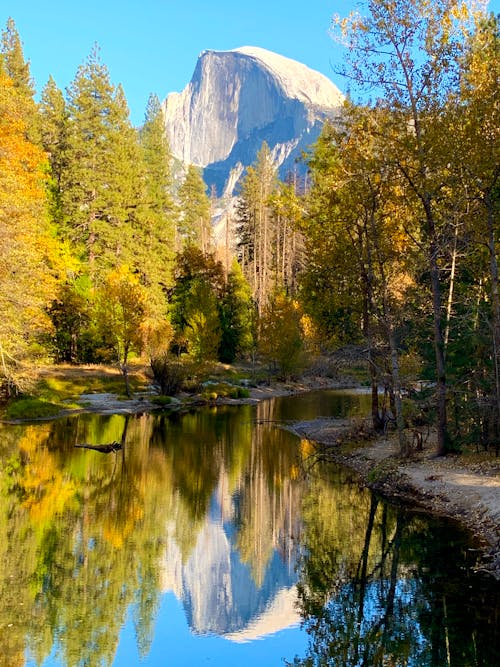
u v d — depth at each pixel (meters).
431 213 21.62
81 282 53.50
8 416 34.28
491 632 9.91
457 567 12.79
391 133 20.44
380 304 26.03
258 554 14.38
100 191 56.53
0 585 12.24
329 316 29.38
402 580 12.25
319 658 9.55
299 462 25.25
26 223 32.16
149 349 48.91
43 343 49.62
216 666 9.31
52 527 16.06
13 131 37.19
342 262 26.36
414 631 10.16
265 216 86.81
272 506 18.48
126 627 10.70
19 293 30.31
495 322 18.66
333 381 65.25
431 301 24.95
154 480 21.73
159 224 64.94
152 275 60.09
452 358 23.42
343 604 11.43
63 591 12.10
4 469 22.47
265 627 10.63
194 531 16.12
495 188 20.94
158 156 75.81
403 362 28.75
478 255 23.94
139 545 14.90
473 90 18.72
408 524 16.00
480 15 19.66
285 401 49.38
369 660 9.50
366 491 20.14
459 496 17.27
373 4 19.78
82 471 22.75
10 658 9.45
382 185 21.84
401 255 24.02
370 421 30.22
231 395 50.31
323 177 26.88
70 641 10.11
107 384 46.88
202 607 11.52
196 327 51.03
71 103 58.34
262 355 63.25
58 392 41.41
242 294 69.69
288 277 86.31
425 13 19.36
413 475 19.97
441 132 19.06
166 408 42.91
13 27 59.47
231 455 26.53
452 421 25.06
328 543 15.11
